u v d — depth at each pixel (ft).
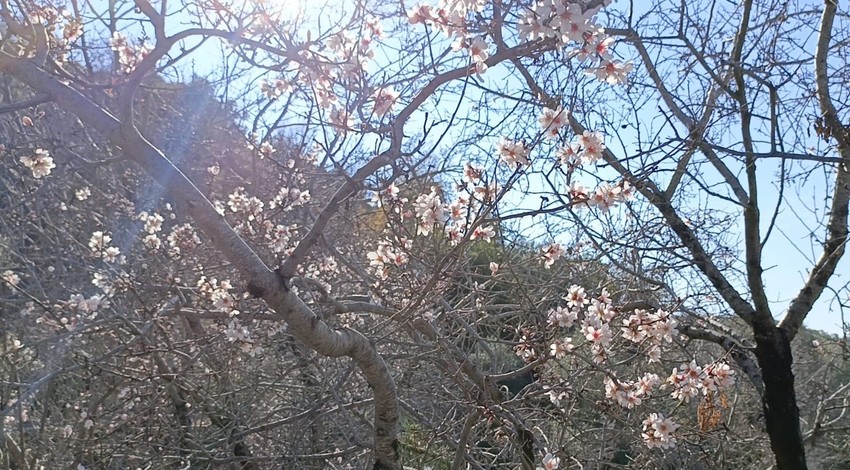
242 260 7.95
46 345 13.87
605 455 16.70
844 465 24.32
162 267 15.70
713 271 16.75
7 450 13.38
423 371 16.65
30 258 16.85
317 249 16.16
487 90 11.37
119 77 12.55
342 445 15.90
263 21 10.25
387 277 12.56
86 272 17.08
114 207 20.38
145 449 14.14
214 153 21.38
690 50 15.40
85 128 18.76
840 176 15.96
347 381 15.26
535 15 7.88
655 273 16.70
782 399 15.81
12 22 8.77
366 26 10.00
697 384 12.09
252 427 13.48
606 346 12.11
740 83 14.87
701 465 18.45
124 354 12.87
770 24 15.17
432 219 9.81
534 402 15.23
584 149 9.18
